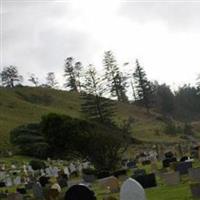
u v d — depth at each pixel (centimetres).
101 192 2797
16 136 7619
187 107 15462
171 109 14712
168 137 10100
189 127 11031
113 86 13588
